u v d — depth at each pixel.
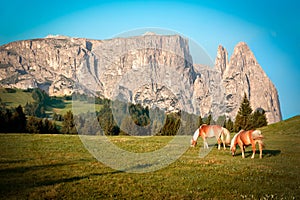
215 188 10.85
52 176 11.54
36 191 9.74
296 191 10.80
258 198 9.86
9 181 10.73
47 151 16.91
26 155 15.49
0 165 12.98
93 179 11.29
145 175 11.73
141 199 9.47
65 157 15.20
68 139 22.58
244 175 12.97
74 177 11.49
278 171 13.97
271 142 27.20
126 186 10.62
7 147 17.92
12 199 8.98
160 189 10.49
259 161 16.50
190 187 10.86
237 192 10.45
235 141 17.89
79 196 9.52
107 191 10.07
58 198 9.27
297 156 19.05
